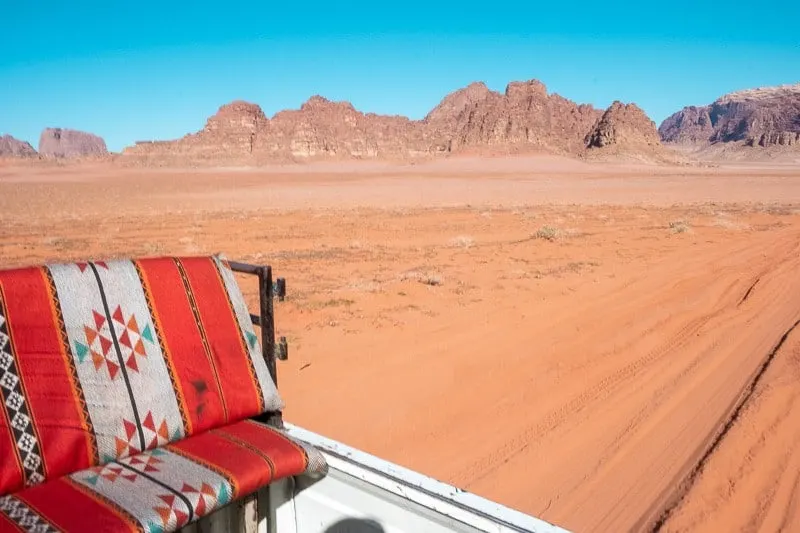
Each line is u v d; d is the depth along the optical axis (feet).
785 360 29.01
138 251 71.51
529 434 22.41
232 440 9.05
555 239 76.43
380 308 40.19
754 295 43.34
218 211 145.28
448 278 50.55
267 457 8.46
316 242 81.56
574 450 21.15
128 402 8.64
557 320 37.45
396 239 84.33
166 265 9.77
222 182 350.43
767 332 34.40
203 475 8.07
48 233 95.55
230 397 9.53
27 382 8.00
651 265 57.11
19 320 8.16
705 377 27.68
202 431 9.27
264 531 9.37
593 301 42.45
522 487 18.88
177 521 7.39
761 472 19.13
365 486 8.16
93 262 9.18
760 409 23.29
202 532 9.16
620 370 28.91
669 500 17.94
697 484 18.51
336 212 137.69
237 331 10.03
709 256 62.34
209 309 9.85
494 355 30.91
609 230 89.30
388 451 21.17
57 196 222.28
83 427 8.21
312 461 8.59
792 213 121.19
